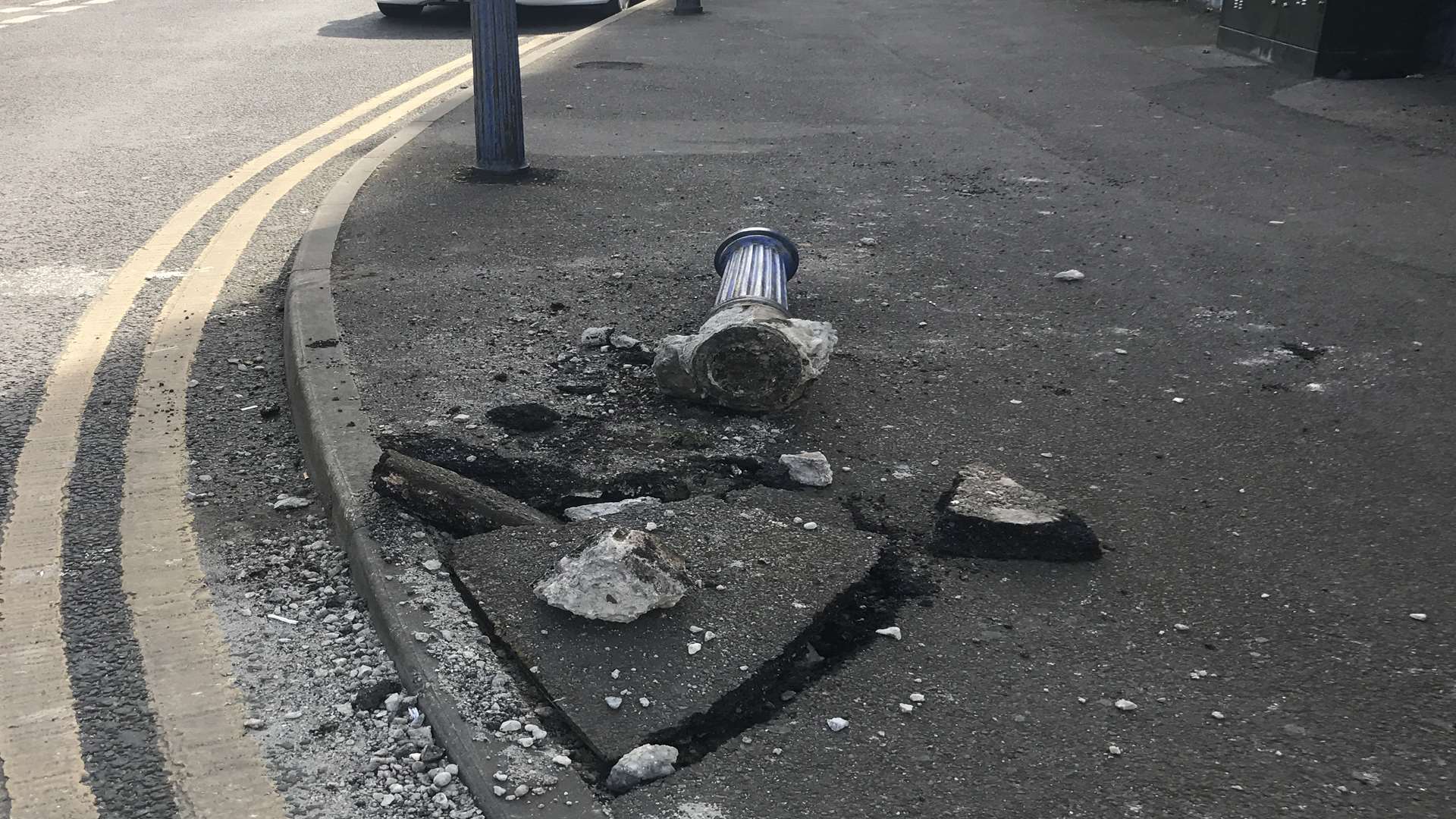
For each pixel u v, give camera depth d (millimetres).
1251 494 4055
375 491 3859
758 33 15711
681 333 5391
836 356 5184
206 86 12203
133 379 5191
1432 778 2744
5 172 8773
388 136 9859
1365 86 10883
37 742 2969
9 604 3535
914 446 4367
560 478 4098
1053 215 7430
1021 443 4410
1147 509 3953
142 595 3582
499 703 2965
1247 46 12719
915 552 3680
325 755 2902
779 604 3320
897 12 17719
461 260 6410
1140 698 3023
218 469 4375
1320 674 3115
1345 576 3568
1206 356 5223
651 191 7914
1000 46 14242
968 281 6207
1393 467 4234
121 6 18922
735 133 9781
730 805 2664
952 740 2867
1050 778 2744
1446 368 5090
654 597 3240
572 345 5250
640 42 14750
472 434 4387
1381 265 6414
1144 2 17734
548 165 8617
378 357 5070
